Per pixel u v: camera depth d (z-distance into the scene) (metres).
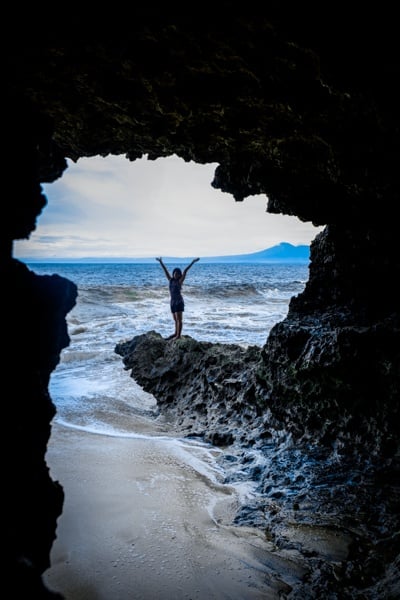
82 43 2.27
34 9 1.97
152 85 2.77
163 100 2.96
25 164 2.01
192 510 3.74
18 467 1.78
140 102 2.99
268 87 2.81
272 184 4.69
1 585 1.50
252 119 3.29
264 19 2.21
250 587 2.80
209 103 3.03
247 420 5.81
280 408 5.47
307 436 5.04
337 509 3.71
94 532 3.24
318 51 2.40
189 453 5.09
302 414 5.20
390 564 2.87
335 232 5.96
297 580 2.90
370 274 5.48
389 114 2.73
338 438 4.76
